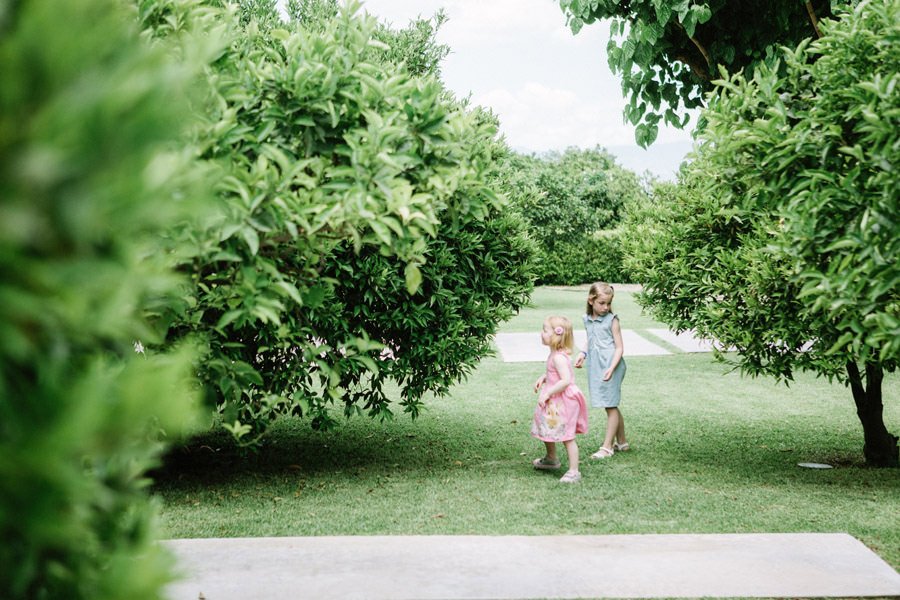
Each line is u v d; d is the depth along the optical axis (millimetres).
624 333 16969
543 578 3965
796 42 7996
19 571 1115
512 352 14422
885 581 3902
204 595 3742
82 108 879
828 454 7211
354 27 3221
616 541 4535
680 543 4492
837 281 3129
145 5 2719
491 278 6863
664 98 8930
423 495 5848
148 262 2070
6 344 950
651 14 7770
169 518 5277
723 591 3791
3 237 880
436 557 4277
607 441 7094
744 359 6156
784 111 3727
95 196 902
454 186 3002
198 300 3588
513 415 9086
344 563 4191
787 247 3738
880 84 2969
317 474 6562
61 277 946
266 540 4566
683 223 7047
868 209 2975
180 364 1111
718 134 4086
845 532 4801
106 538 1448
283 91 3008
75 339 1169
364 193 2533
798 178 3570
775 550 4355
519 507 5484
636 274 7656
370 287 6000
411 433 8195
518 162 34500
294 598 3719
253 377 3299
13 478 917
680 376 11703
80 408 950
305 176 2699
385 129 2668
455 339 6414
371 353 6277
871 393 6844
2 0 919
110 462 1504
